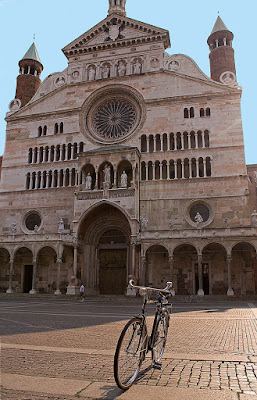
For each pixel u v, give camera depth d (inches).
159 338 367.6
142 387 285.4
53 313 1023.6
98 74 2461.9
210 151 2080.5
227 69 2401.6
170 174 2158.0
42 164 2357.3
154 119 2226.9
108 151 2121.1
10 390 276.2
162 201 2065.7
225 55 2434.8
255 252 1918.1
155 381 302.7
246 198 1961.1
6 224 2311.8
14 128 2501.2
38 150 2396.7
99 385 290.4
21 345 468.4
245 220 1927.9
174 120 2196.1
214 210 1979.6
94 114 2401.6
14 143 2469.2
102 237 2269.9
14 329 658.8
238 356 395.2
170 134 2186.3
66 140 2361.0
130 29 2465.6
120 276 2190.0
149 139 2219.5
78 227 2066.9
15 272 2282.2
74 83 2459.4
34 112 2500.0
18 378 309.0
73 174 2309.3
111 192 2057.1
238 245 1939.0
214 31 2536.9
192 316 920.9
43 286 2208.4
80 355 406.6
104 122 2383.1
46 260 2249.0
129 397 261.3
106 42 2466.8
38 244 2084.2
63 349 439.8
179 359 382.9
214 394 267.6
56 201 2255.2
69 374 325.1
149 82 2309.3
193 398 259.1
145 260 1910.7
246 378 309.3
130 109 2356.1
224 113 2132.1
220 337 550.3
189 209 2036.2
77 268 2113.7
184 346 468.8
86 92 2425.0
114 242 2241.6
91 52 2516.0
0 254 2314.2
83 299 1716.3
